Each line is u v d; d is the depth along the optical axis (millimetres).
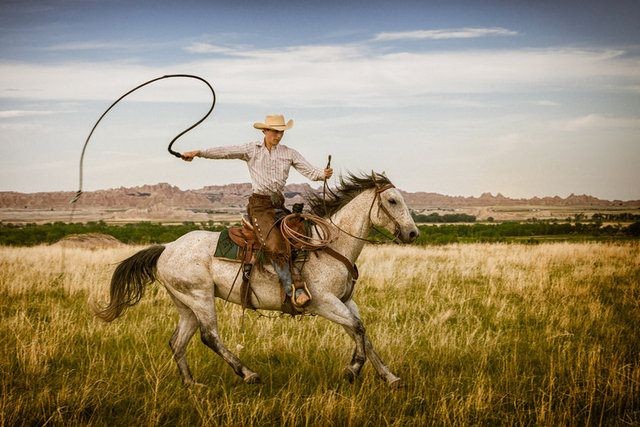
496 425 5516
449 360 7297
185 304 6797
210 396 6160
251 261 6379
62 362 7191
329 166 6398
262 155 6449
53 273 14867
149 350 7730
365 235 6598
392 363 7043
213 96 6383
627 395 5902
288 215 6430
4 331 8352
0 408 5414
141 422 5488
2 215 168750
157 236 38594
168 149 6258
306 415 5434
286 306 6406
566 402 5836
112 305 6852
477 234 50250
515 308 10617
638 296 11836
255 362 7430
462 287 13383
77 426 5332
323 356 7453
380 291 12703
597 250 22906
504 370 6777
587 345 7961
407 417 5613
